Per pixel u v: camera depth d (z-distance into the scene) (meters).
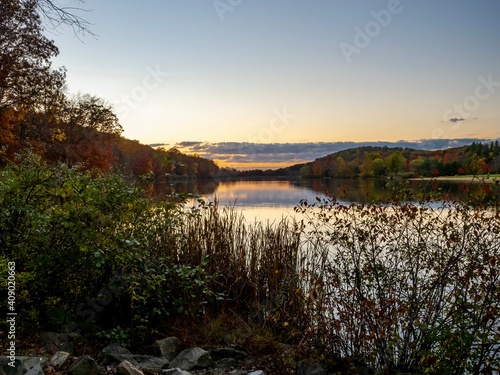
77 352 4.23
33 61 21.33
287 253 5.66
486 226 4.05
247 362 4.29
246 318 5.35
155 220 4.97
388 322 3.67
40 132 27.08
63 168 4.59
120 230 4.59
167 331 4.89
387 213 4.36
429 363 3.40
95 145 30.56
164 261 5.20
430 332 3.62
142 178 5.05
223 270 5.62
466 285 3.77
